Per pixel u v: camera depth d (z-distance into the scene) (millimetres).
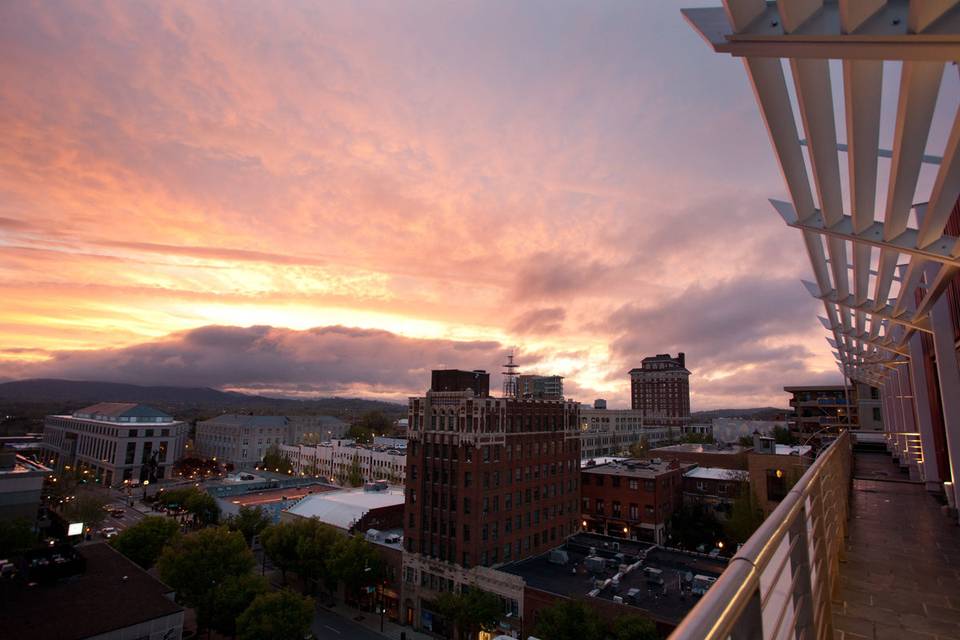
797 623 3734
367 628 46156
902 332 20281
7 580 34312
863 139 6574
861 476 23875
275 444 151750
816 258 12656
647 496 62750
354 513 60906
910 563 8750
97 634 27906
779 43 4922
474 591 40094
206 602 40438
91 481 125312
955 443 13453
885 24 4535
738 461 78062
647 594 36844
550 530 53031
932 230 8695
